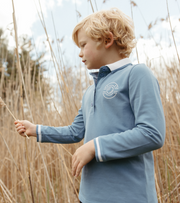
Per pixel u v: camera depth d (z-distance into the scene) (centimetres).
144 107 53
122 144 51
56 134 75
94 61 68
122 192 53
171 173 125
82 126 80
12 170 128
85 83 169
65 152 140
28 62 141
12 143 161
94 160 60
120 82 60
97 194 56
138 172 55
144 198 53
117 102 59
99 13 70
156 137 50
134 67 60
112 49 68
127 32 71
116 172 55
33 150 127
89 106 70
